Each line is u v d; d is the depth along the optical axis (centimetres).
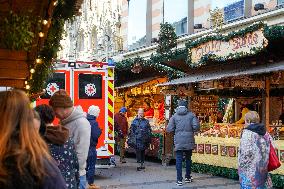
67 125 579
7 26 497
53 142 444
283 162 1027
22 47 515
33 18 516
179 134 1116
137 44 2611
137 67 1742
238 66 1238
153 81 1889
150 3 2456
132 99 2088
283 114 1441
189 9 2067
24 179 236
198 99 1661
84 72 1287
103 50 3228
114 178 1233
